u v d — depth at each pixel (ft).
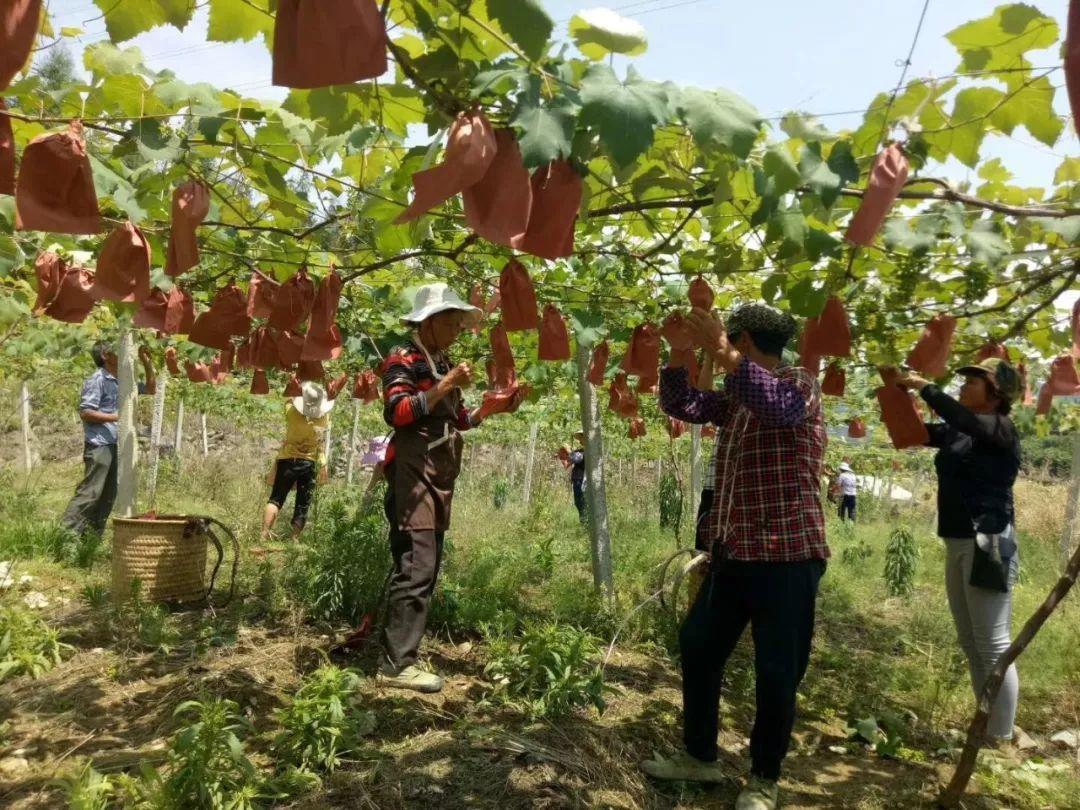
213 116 6.62
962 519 10.89
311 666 11.44
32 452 42.50
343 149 8.21
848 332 8.21
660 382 9.30
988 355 12.07
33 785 7.88
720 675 8.87
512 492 46.42
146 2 5.17
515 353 19.01
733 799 8.78
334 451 48.06
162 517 15.10
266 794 7.61
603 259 12.50
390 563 13.94
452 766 8.51
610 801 8.23
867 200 5.60
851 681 13.85
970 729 9.05
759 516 8.03
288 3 3.31
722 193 6.41
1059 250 9.12
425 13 4.83
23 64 3.33
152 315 8.24
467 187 4.31
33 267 11.62
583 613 15.29
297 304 8.34
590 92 4.39
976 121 6.61
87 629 12.70
